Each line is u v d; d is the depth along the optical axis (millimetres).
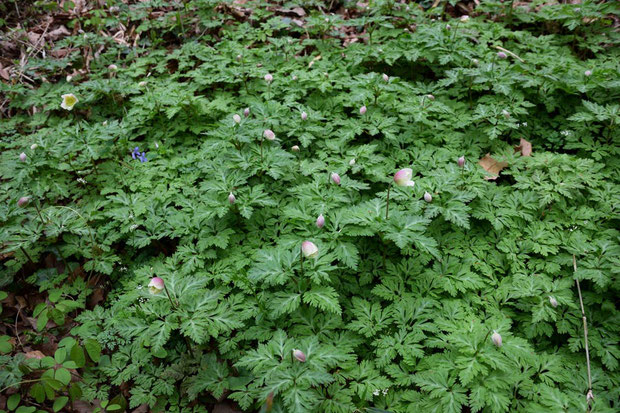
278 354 476
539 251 571
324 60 857
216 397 488
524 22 964
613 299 558
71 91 795
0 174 688
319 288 511
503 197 628
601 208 618
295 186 658
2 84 816
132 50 931
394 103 749
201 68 844
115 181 688
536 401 458
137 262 636
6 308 599
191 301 514
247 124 679
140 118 749
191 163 703
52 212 621
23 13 1009
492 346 476
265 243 603
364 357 521
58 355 499
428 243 529
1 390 477
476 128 737
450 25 880
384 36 918
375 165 660
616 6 864
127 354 534
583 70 791
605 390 482
